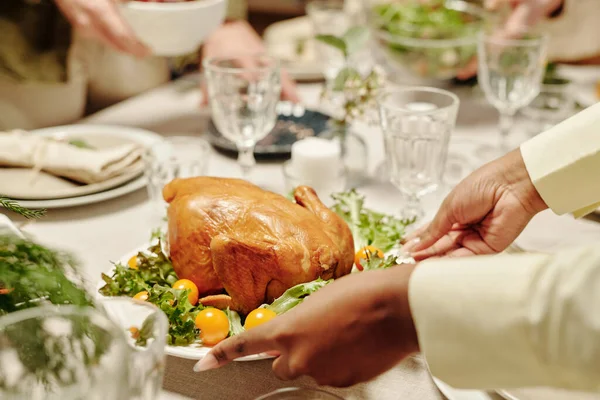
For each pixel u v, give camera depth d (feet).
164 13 4.43
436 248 3.06
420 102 3.68
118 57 6.47
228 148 4.59
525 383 1.73
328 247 2.67
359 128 5.30
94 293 2.77
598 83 5.53
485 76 4.78
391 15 5.75
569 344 1.56
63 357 1.67
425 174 3.56
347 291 1.87
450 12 5.85
